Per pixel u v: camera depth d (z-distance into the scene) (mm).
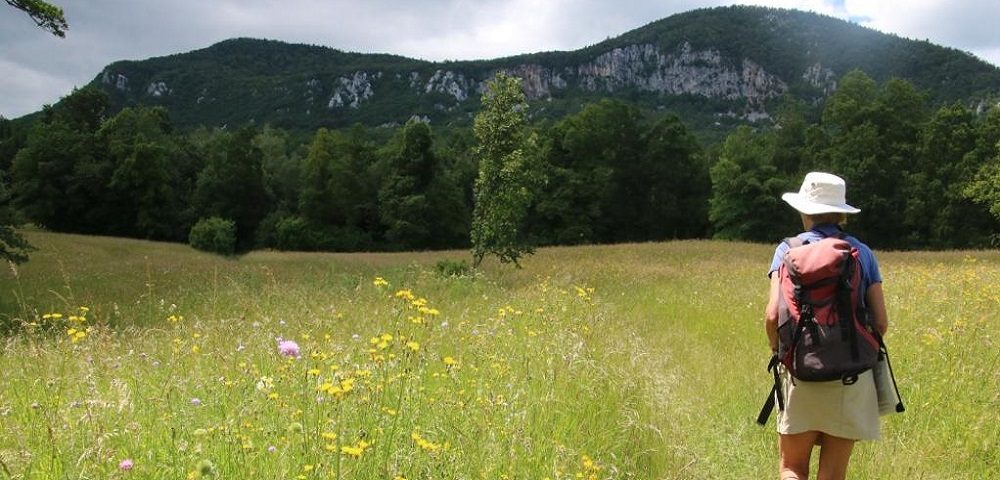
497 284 17500
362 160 75062
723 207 60562
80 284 19688
